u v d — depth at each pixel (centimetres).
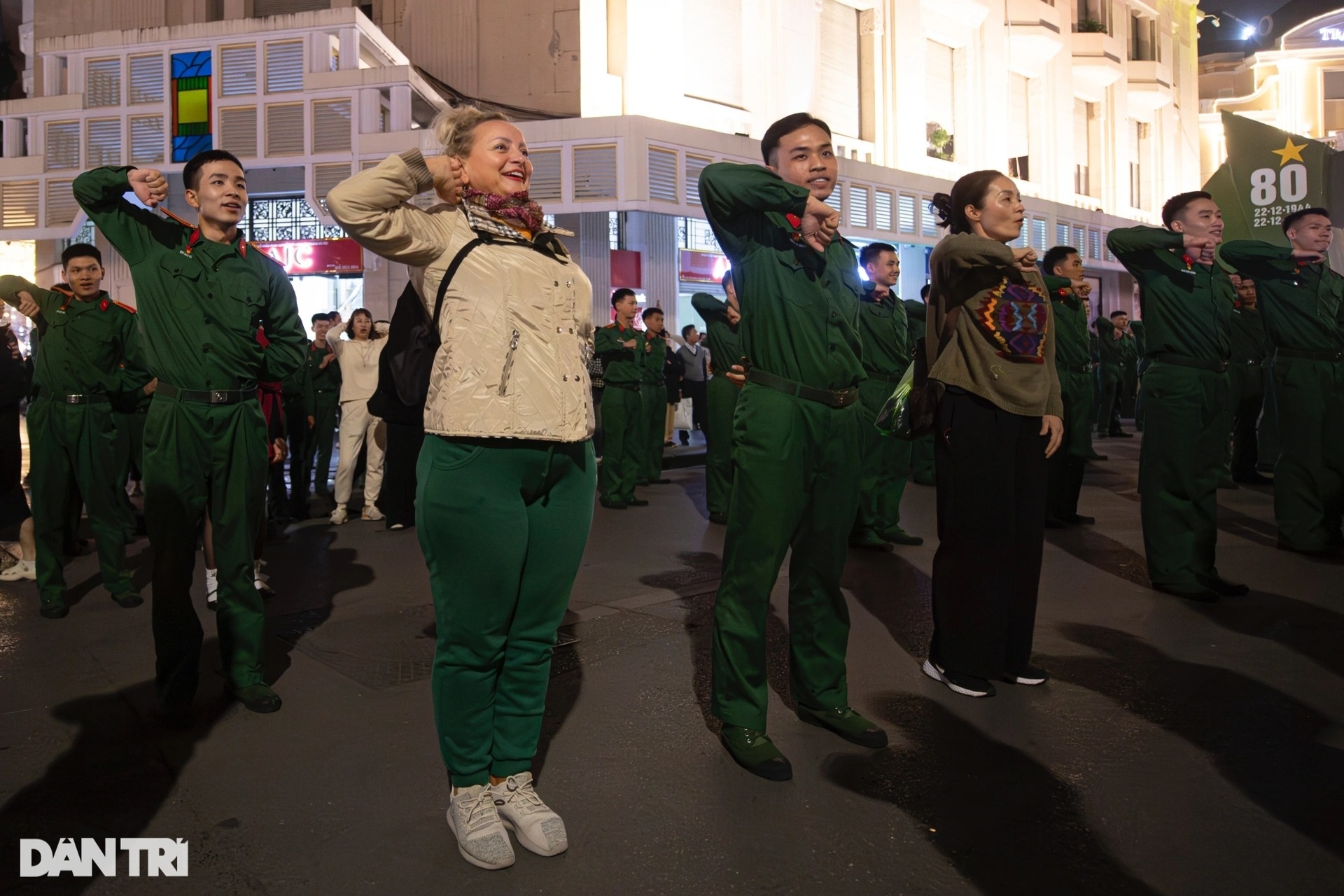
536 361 236
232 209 349
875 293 641
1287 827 249
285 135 1436
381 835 250
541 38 1571
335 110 1414
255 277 352
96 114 1498
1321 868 229
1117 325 1495
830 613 315
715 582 532
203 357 334
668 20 1628
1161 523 493
